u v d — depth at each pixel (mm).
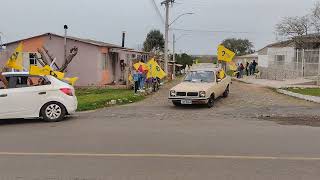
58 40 30188
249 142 9312
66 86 13344
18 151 8438
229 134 10391
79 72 30312
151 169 6969
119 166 7176
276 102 18766
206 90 16797
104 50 31266
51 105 13023
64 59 29781
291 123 12492
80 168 7059
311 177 6500
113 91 26078
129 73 29312
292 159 7680
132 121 12922
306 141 9477
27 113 12852
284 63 38406
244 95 22375
